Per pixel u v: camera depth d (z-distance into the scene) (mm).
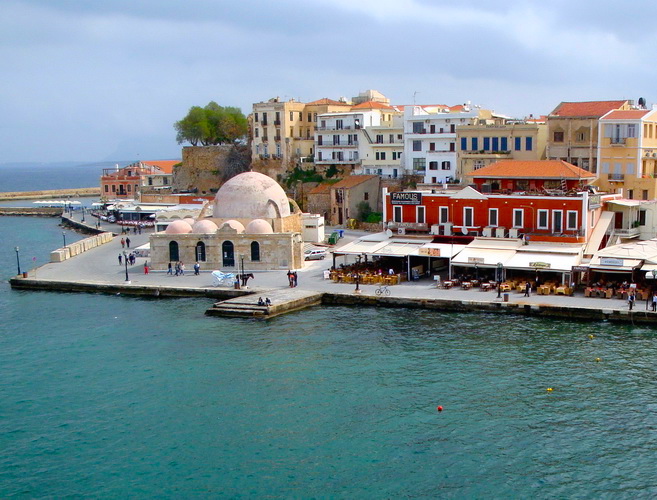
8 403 50531
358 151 140750
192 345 62719
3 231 163375
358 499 37594
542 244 80250
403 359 57844
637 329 64125
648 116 96250
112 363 58438
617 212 88438
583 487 38375
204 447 43531
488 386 51781
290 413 47969
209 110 193500
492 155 113875
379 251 83625
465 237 85062
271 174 155500
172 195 165625
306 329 67125
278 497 37969
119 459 42312
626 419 45969
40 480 40062
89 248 116000
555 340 61500
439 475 39781
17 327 69688
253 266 92500
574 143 106812
